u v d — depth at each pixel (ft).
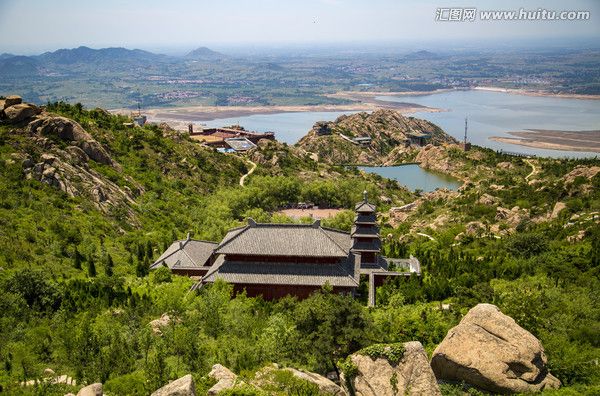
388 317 241.96
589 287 283.59
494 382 176.04
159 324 238.48
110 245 382.22
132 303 260.42
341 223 462.19
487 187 583.99
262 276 299.17
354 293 307.78
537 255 351.87
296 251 299.17
